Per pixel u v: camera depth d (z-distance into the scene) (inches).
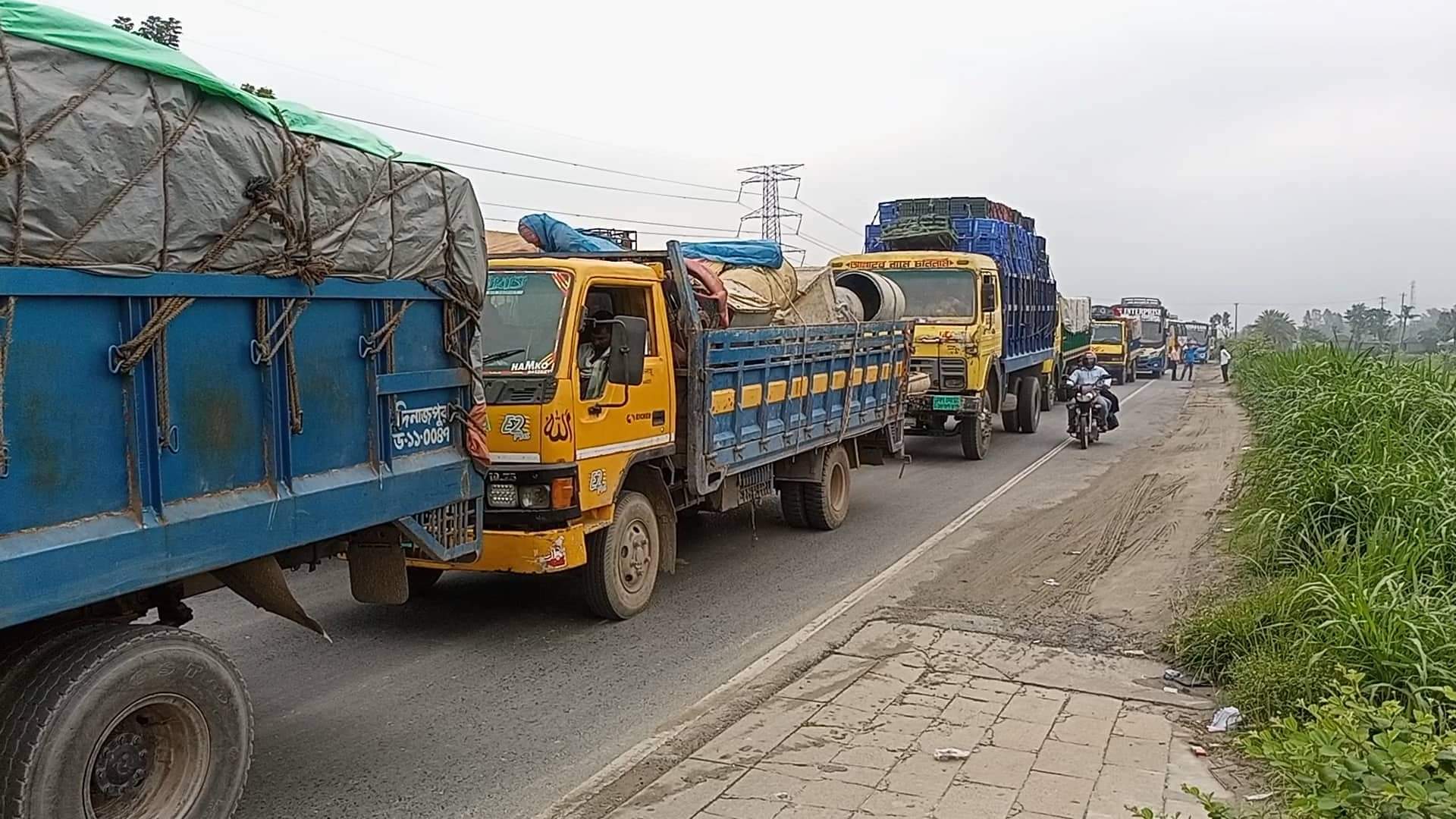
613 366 274.8
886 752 205.5
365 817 186.2
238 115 160.9
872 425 470.6
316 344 180.7
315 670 263.0
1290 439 421.1
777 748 207.6
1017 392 776.3
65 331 136.7
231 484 163.6
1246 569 326.3
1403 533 287.9
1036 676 251.1
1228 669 244.8
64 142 133.0
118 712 144.7
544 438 266.2
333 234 180.2
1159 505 467.2
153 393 149.6
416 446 208.4
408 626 297.7
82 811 141.5
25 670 141.4
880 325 466.0
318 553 204.1
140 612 172.9
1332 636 226.4
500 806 190.7
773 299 390.0
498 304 282.0
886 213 757.3
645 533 311.3
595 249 340.5
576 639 287.9
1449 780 138.8
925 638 281.7
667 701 242.1
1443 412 403.9
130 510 146.3
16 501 130.6
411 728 227.0
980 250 701.9
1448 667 212.4
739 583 346.3
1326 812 140.1
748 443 350.9
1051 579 345.1
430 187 206.7
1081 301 1160.2
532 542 266.5
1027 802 183.0
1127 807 180.5
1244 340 1679.4
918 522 449.7
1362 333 744.3
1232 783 190.9
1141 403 1103.0
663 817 178.2
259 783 200.1
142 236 144.0
